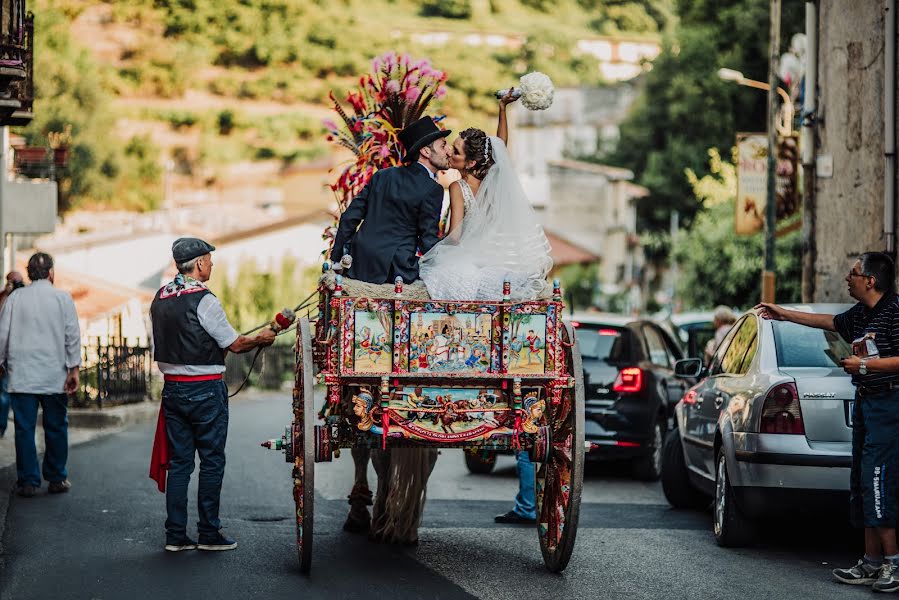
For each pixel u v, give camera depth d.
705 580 8.24
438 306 7.82
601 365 14.49
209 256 9.09
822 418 8.75
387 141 9.78
